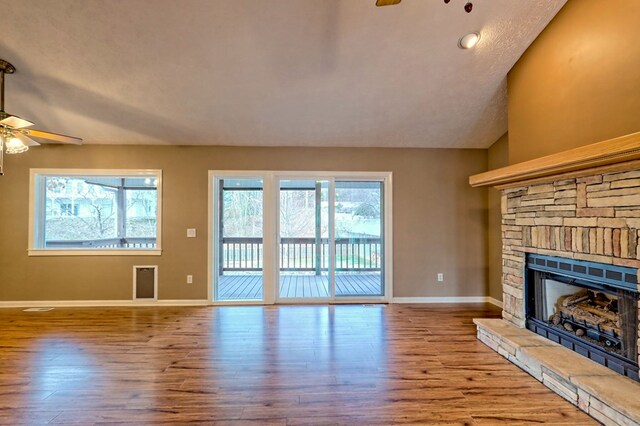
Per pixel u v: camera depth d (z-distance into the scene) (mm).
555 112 2598
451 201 4727
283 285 4816
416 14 2475
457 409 2064
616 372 2119
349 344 3113
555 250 2566
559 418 1963
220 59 2865
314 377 2473
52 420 1952
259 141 4469
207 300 4539
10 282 4402
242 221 4891
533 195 2824
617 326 2184
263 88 3287
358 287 4770
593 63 2266
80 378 2457
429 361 2740
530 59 2855
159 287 4516
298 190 4797
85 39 2633
